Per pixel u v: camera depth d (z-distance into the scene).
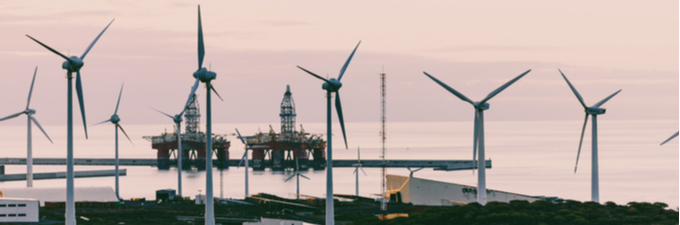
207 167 148.75
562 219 160.50
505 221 160.75
